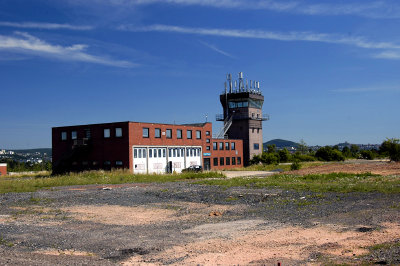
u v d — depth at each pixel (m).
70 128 63.69
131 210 20.05
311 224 14.65
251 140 96.25
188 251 11.40
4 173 79.38
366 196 21.39
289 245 11.64
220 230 14.45
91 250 11.77
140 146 59.53
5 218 17.94
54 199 24.67
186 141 69.88
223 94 99.00
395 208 16.92
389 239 11.59
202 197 24.42
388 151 65.12
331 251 10.76
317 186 27.02
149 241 12.85
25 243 12.68
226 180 37.31
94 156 60.78
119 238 13.35
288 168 66.88
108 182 37.69
